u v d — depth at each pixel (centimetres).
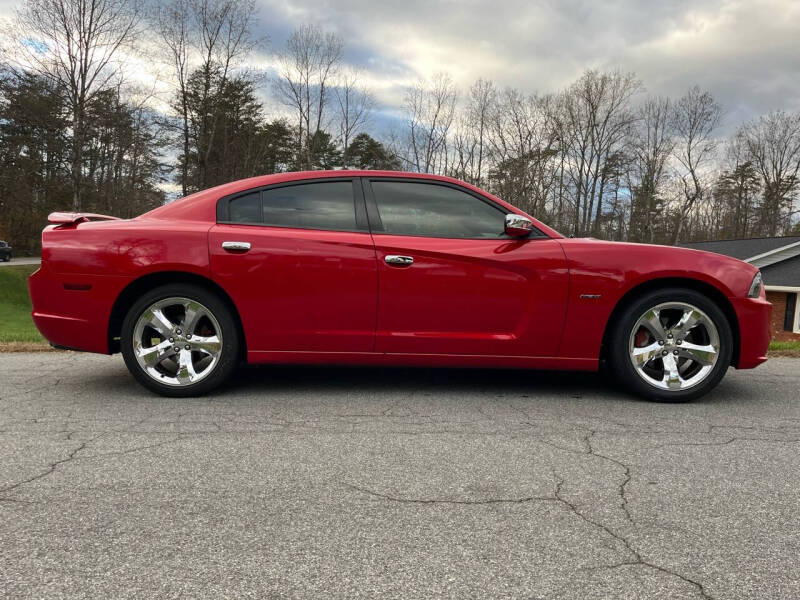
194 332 381
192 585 163
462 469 256
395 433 307
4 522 201
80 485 234
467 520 206
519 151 4047
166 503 217
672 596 160
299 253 371
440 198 391
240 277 369
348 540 190
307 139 3903
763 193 5703
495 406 366
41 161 3791
